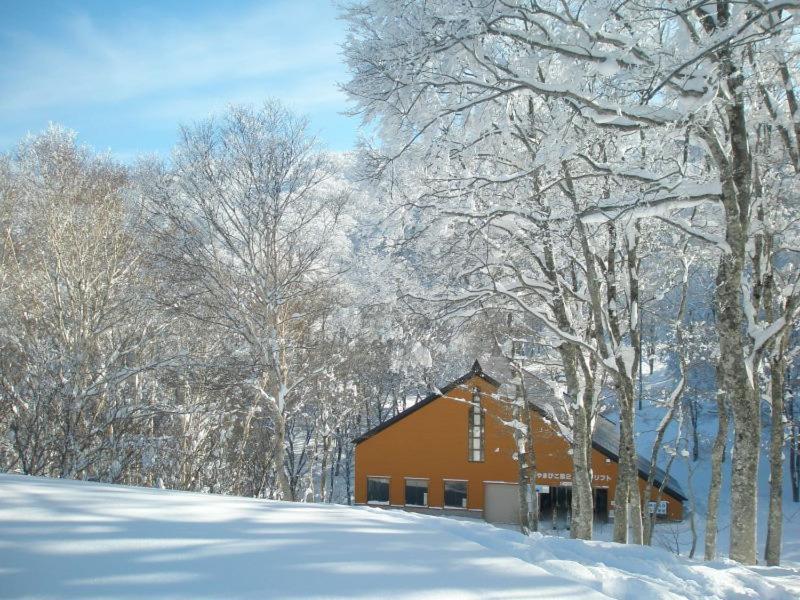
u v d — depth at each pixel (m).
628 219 11.34
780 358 13.50
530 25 11.23
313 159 21.97
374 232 13.30
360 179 12.03
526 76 9.92
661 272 16.58
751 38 8.30
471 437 31.36
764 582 5.27
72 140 26.59
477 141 11.43
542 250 13.38
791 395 18.38
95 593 3.04
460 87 10.62
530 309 12.64
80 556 3.50
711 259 14.88
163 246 20.89
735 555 9.75
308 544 4.17
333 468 40.59
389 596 3.35
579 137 10.59
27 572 3.20
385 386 35.97
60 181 23.66
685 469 39.22
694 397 23.55
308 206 21.75
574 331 14.38
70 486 5.29
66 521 4.14
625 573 4.82
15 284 20.91
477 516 30.80
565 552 5.34
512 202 12.41
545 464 29.31
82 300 19.41
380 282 13.71
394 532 4.76
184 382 20.61
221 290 21.06
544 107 12.40
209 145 20.95
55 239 20.64
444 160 11.57
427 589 3.51
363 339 22.52
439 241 13.12
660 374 50.16
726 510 30.33
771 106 11.20
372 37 10.42
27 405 14.45
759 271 12.46
